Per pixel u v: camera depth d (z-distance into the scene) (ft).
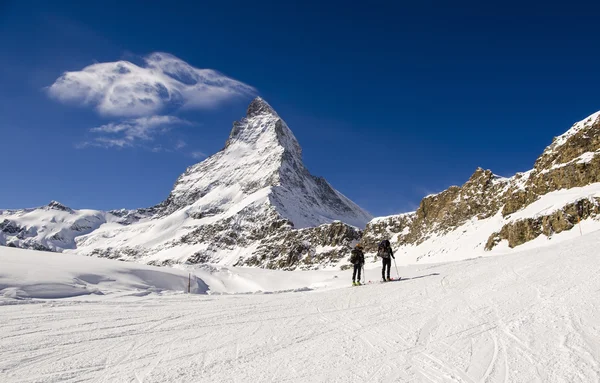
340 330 33.40
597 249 54.34
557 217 173.99
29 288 56.29
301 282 171.94
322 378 22.43
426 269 68.59
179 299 53.11
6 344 30.63
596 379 19.20
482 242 224.94
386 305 42.06
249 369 24.66
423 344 27.37
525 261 56.34
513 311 32.63
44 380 23.47
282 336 32.48
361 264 63.46
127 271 91.56
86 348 29.86
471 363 22.94
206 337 32.86
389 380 21.49
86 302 49.93
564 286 37.78
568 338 24.79
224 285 165.99
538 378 20.10
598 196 166.61
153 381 23.11
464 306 36.94
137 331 35.09
